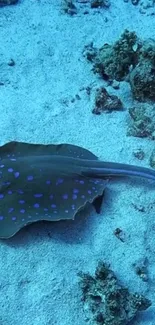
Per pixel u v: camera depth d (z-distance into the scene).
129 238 1.35
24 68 1.79
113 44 1.75
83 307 1.26
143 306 1.25
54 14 2.00
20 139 1.56
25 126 1.60
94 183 1.39
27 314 1.23
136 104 1.68
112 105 1.65
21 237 1.33
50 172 1.37
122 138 1.58
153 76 1.61
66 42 1.89
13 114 1.63
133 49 1.66
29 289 1.26
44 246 1.32
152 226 1.38
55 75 1.77
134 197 1.42
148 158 1.53
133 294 1.25
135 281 1.30
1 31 1.92
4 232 1.28
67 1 2.01
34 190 1.34
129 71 1.70
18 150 1.47
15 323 1.22
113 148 1.55
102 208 1.40
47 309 1.25
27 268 1.29
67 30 1.94
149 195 1.43
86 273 1.29
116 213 1.39
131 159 1.52
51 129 1.59
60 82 1.75
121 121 1.63
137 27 1.98
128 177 1.46
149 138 1.58
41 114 1.64
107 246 1.34
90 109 1.66
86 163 1.41
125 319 1.23
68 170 1.38
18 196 1.33
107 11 2.04
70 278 1.29
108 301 1.23
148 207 1.41
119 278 1.30
